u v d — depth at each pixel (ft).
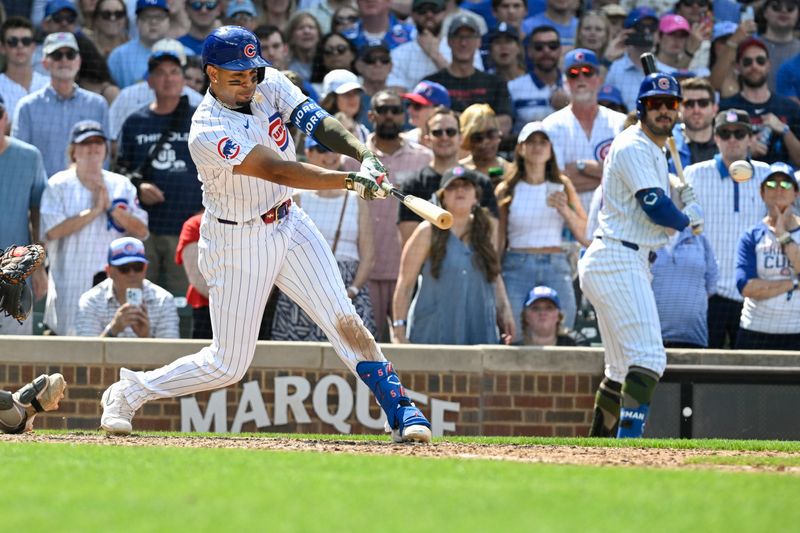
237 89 59.57
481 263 104.63
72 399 100.68
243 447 59.41
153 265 112.98
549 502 37.47
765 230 105.40
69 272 107.96
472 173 105.40
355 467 47.34
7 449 54.03
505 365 101.76
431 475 44.88
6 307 67.36
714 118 116.57
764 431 101.91
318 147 107.04
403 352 101.14
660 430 101.60
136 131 114.32
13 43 121.60
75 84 118.21
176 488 39.29
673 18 130.82
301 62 128.47
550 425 102.12
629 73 131.54
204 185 61.82
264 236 61.87
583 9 134.82
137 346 100.63
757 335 105.91
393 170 111.04
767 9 134.92
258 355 101.50
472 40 123.34
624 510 36.06
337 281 63.77
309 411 101.86
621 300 82.79
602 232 83.97
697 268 105.70
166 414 101.14
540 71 126.62
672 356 102.58
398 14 136.98
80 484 40.52
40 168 110.32
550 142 108.58
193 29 128.98
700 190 110.32
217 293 62.90
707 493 40.70
